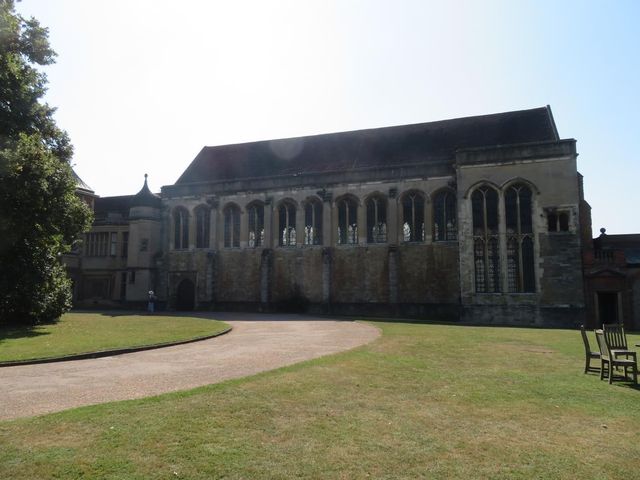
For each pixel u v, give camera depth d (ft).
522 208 109.09
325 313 123.75
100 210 174.91
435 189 118.52
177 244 144.15
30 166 72.08
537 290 105.09
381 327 78.89
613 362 36.29
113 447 21.45
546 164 107.65
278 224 133.39
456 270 114.93
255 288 133.08
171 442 22.15
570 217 104.99
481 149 111.75
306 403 28.86
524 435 24.22
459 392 32.45
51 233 81.30
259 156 148.46
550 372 40.27
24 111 83.51
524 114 123.34
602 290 104.32
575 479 19.27
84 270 156.46
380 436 23.62
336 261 125.49
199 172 151.33
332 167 133.28
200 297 138.92
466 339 61.67
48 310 86.33
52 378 37.37
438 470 19.84
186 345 57.00
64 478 18.70
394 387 33.47
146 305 143.02
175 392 30.89
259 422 25.22
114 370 40.75
